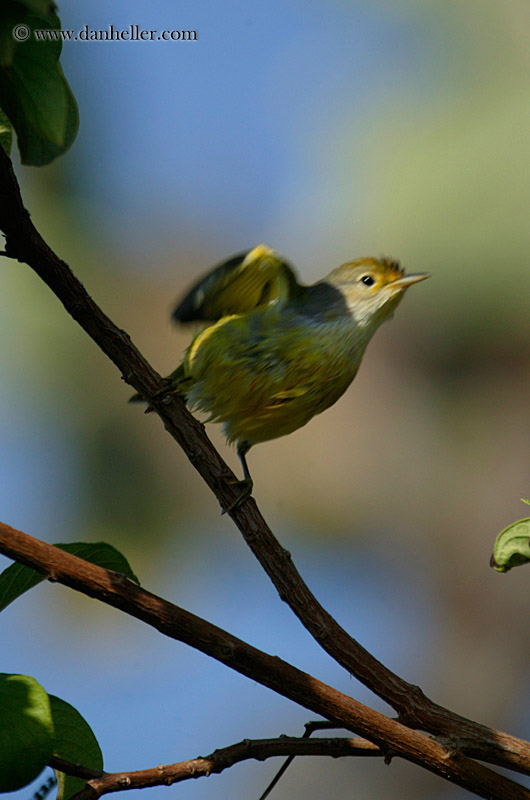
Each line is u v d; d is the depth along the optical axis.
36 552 3.75
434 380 13.73
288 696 4.14
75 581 3.79
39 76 3.51
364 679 4.57
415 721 4.46
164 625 3.90
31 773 3.30
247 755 4.20
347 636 4.65
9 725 3.36
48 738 3.37
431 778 11.72
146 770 3.93
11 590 4.07
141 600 3.86
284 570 4.81
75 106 3.80
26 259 4.32
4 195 3.94
